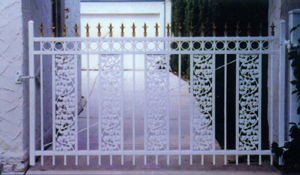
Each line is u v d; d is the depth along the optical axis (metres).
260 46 4.22
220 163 4.48
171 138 5.59
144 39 4.14
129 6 12.84
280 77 4.21
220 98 5.66
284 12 4.30
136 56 12.91
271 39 4.20
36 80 4.58
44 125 4.99
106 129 4.27
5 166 4.19
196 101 4.42
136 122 6.70
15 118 4.17
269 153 4.31
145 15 12.94
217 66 5.65
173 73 11.84
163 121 4.24
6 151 4.19
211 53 4.17
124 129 6.20
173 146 5.11
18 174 4.15
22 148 4.19
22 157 4.18
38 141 4.66
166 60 4.17
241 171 4.24
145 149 4.26
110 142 4.29
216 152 4.28
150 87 4.20
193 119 4.28
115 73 4.21
